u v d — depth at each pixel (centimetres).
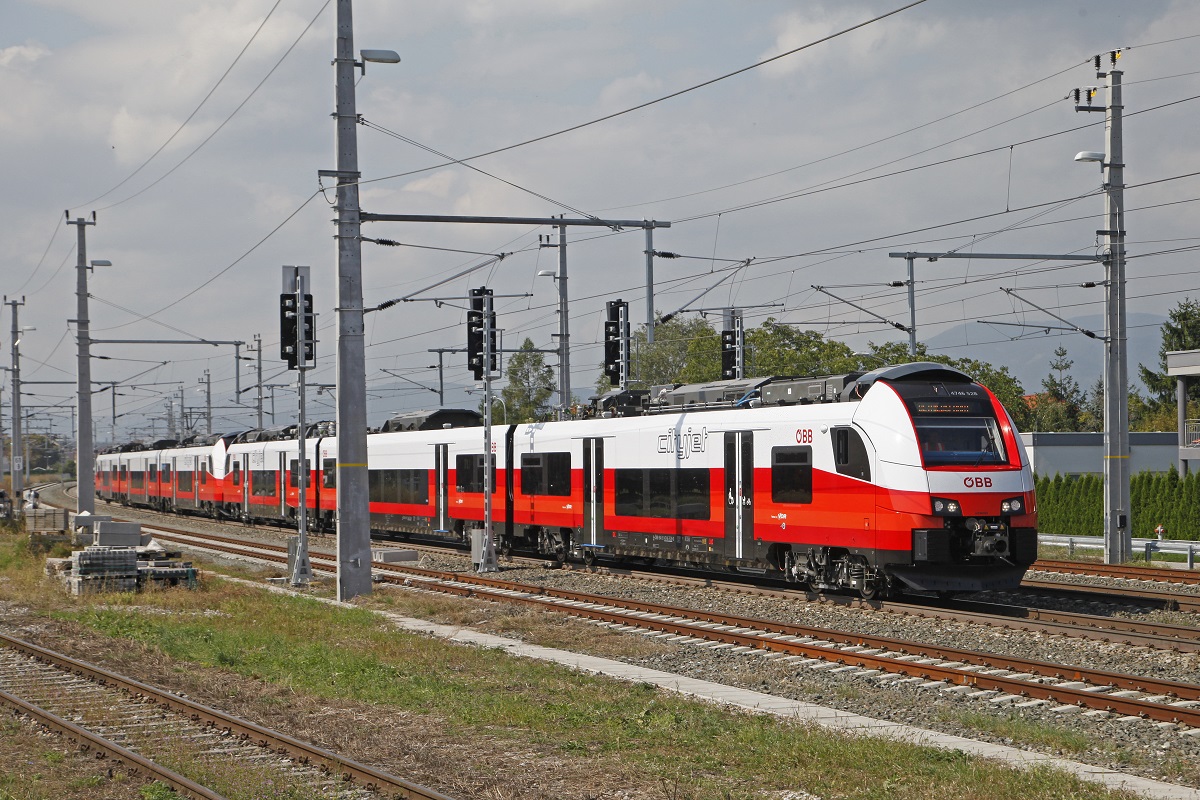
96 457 9319
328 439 4797
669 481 2781
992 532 2147
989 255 3247
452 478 3762
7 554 3734
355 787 1047
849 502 2256
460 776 1079
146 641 1986
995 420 2227
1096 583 2589
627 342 3447
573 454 3155
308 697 1470
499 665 1697
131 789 1057
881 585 2242
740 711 1365
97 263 4672
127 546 3155
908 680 1550
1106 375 3086
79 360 4609
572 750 1176
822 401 2403
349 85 2523
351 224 2530
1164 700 1374
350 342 2559
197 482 6359
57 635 2084
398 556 3419
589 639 1941
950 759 1112
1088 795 983
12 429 7044
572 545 3212
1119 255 3058
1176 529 3931
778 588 2661
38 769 1129
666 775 1081
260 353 6738
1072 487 4375
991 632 1894
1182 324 8981
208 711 1330
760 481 2494
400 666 1678
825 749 1135
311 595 2730
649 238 3550
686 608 2230
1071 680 1498
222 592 2664
